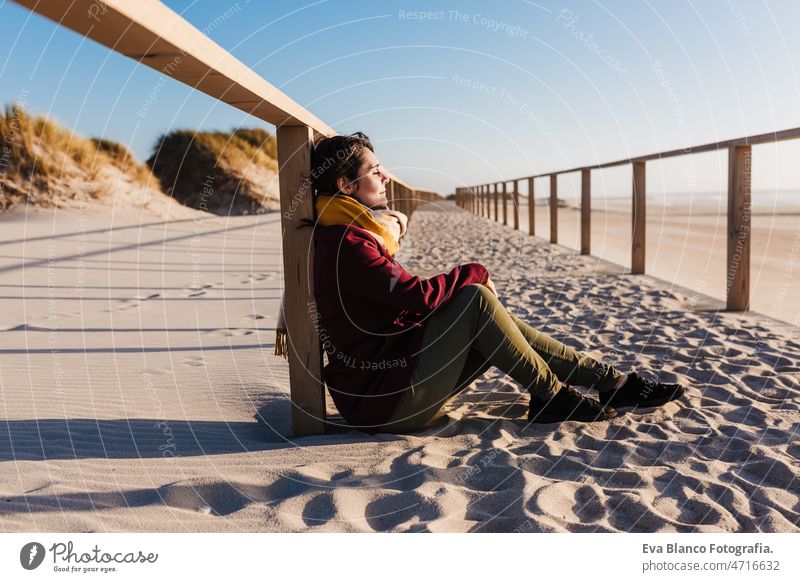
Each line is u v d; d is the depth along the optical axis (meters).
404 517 1.76
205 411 2.73
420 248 10.23
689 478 1.99
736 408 2.66
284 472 2.00
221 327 4.43
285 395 2.99
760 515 1.78
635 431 2.43
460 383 2.47
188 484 1.88
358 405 2.38
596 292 5.79
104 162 16.22
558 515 1.77
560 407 2.51
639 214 6.89
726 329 4.14
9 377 3.14
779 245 8.85
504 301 5.45
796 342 3.73
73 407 2.70
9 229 10.85
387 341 2.34
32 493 1.80
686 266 7.62
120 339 4.02
